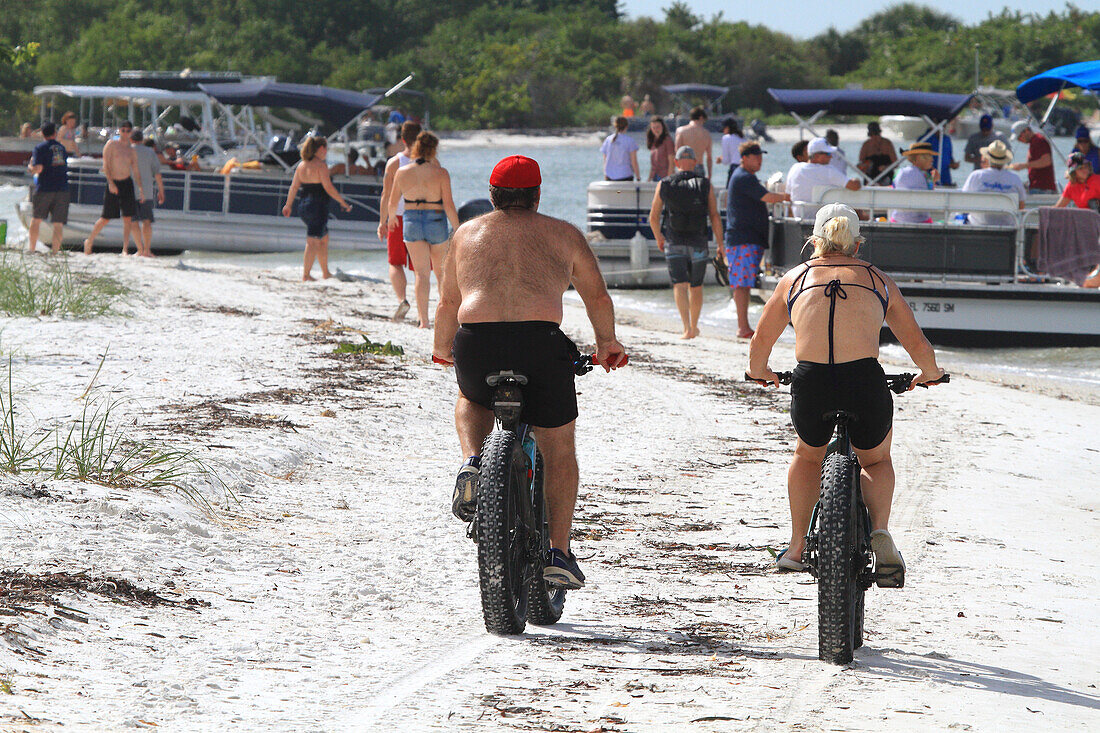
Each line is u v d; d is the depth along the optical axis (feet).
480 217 62.13
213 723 45.70
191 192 307.37
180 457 90.74
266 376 133.80
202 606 62.03
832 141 224.94
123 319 169.58
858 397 61.11
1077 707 53.31
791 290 63.77
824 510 57.67
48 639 53.42
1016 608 72.38
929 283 198.29
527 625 64.44
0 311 168.04
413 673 54.34
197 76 372.38
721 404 143.33
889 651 61.82
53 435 95.25
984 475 114.62
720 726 48.14
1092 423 144.05
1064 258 196.24
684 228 195.21
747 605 70.23
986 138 250.78
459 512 59.67
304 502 87.51
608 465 110.73
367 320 187.42
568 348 60.70
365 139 454.81
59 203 266.77
